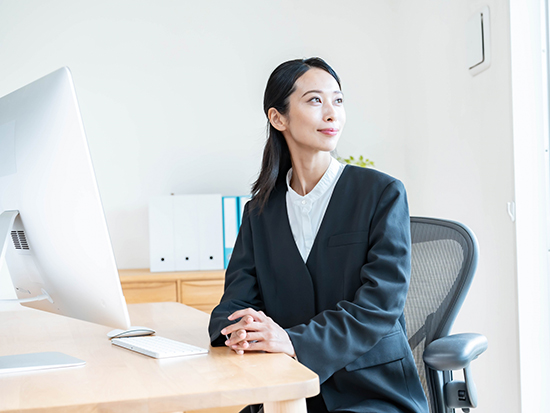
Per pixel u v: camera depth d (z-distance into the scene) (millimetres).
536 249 1967
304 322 1166
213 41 3182
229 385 732
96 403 675
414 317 1311
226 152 3164
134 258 3070
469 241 1299
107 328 1267
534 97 1982
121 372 830
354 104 3252
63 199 870
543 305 1960
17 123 926
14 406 672
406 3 3096
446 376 1204
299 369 815
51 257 938
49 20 3088
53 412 665
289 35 3230
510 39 1989
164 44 3150
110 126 3092
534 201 1977
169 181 3117
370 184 1172
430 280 1321
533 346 1948
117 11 3131
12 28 3064
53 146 857
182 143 3135
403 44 3174
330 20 3260
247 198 2867
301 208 1220
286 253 1205
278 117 1253
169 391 711
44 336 1194
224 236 2842
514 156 1976
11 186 962
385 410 1012
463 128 2434
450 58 2545
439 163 2727
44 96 863
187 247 2816
